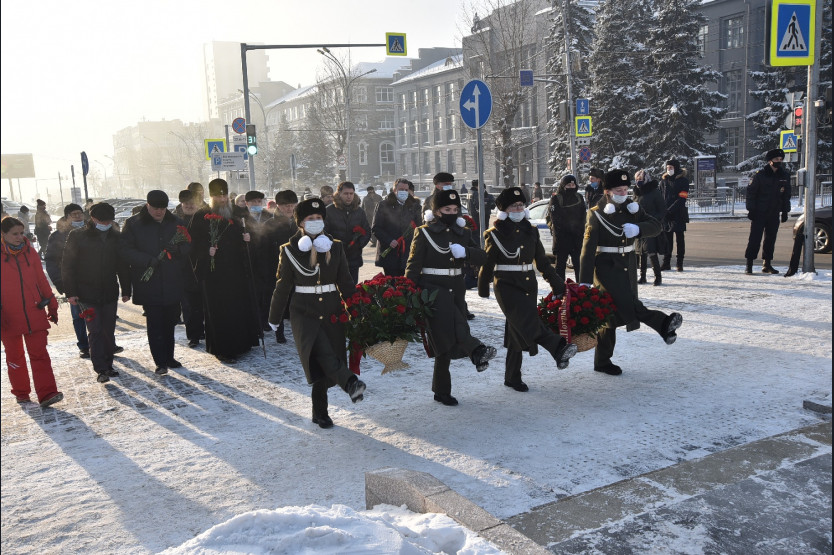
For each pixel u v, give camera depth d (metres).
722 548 3.27
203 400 6.40
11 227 6.12
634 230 6.21
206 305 7.88
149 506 4.19
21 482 4.62
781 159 12.09
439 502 3.30
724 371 6.54
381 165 85.69
